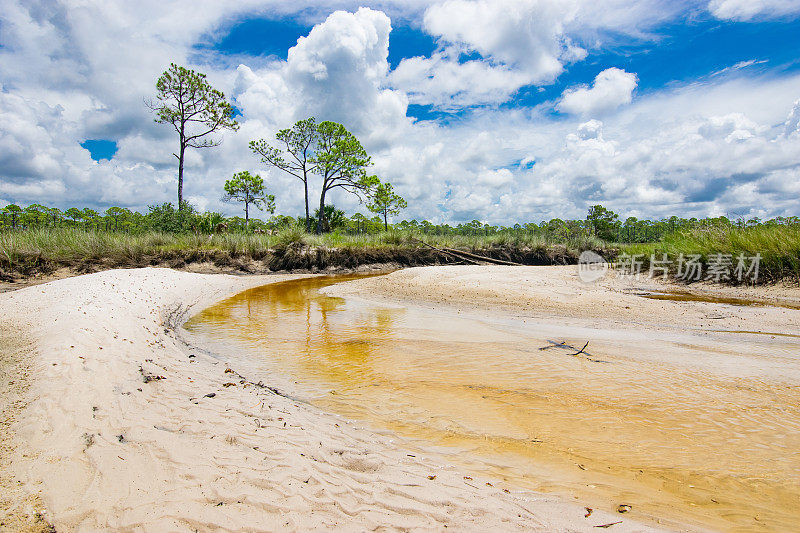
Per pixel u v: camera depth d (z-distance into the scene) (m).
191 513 2.04
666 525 2.22
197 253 17.39
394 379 4.80
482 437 3.36
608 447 3.18
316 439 3.11
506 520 2.19
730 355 5.51
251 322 8.16
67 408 3.14
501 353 5.79
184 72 25.94
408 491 2.44
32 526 1.90
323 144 32.06
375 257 20.27
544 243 23.11
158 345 5.72
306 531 1.98
